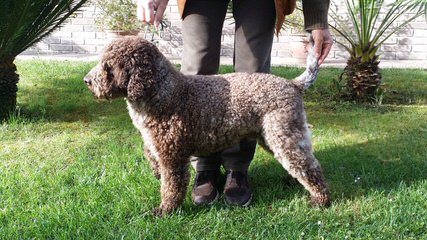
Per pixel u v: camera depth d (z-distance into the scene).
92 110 2.38
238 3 1.44
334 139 2.01
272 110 1.32
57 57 3.96
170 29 4.11
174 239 1.23
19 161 1.74
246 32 1.42
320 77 3.16
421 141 1.98
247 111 1.32
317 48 1.42
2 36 2.07
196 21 1.41
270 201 1.45
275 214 1.36
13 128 2.07
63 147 1.89
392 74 3.29
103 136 2.02
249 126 1.34
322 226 1.29
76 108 2.40
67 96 2.61
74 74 3.13
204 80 1.34
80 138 1.99
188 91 1.31
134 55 1.25
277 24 1.41
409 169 1.66
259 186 1.55
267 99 1.32
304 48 3.77
